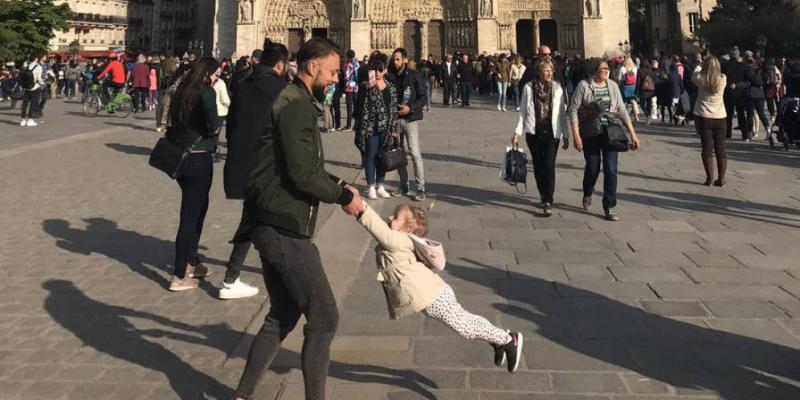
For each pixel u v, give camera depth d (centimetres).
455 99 3641
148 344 552
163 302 660
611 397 448
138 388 471
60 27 5694
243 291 676
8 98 4228
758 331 560
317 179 393
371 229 436
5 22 5253
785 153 1672
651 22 8306
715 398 446
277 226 399
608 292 664
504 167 1033
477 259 784
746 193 1169
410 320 595
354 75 2305
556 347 533
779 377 477
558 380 474
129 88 3188
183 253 691
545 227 941
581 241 862
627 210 1046
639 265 753
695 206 1069
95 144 1895
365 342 545
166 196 1201
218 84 1423
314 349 406
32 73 2352
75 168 1492
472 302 639
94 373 495
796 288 665
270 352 421
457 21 5306
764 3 6050
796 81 1748
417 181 1136
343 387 468
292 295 409
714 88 1206
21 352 534
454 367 498
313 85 423
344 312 615
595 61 983
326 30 5634
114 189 1260
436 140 1972
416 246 454
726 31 5769
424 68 3067
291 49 5666
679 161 1548
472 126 2362
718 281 693
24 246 864
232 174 591
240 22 5569
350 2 5372
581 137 995
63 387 471
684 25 7894
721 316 595
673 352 521
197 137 676
